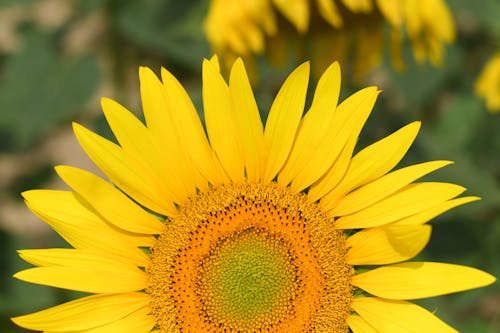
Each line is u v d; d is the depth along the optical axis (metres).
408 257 0.81
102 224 0.83
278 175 0.84
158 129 0.83
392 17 0.95
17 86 1.12
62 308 0.82
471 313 1.16
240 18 0.97
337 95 0.83
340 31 1.01
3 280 1.06
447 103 1.24
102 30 1.21
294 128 0.83
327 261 0.83
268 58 1.02
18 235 1.08
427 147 1.01
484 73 1.11
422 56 1.00
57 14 1.38
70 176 0.82
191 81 1.25
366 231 0.83
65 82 1.12
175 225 0.84
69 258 0.82
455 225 1.10
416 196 0.82
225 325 0.84
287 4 0.95
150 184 0.83
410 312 0.82
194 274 0.84
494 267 1.09
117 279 0.83
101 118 1.06
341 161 0.83
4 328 1.06
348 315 0.83
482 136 1.19
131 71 1.22
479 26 1.21
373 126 0.99
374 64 1.02
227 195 0.84
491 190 0.99
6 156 1.30
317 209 0.84
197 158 0.84
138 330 0.83
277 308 0.84
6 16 1.33
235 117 0.83
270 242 0.84
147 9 1.11
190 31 1.10
